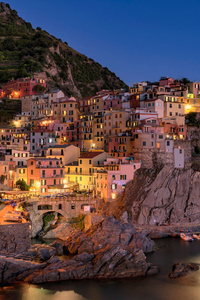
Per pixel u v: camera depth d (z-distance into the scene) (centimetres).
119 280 7319
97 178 12169
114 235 8700
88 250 8344
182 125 13962
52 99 18000
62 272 7238
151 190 11088
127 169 11981
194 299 6588
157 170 11562
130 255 7744
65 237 10088
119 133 14250
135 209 10869
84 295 6662
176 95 15612
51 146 14162
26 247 7731
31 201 10325
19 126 18100
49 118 17038
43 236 10169
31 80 19825
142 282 7250
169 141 13112
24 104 18850
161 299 6588
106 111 15525
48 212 10744
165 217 11094
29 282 7062
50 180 11844
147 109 14675
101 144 15088
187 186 11556
